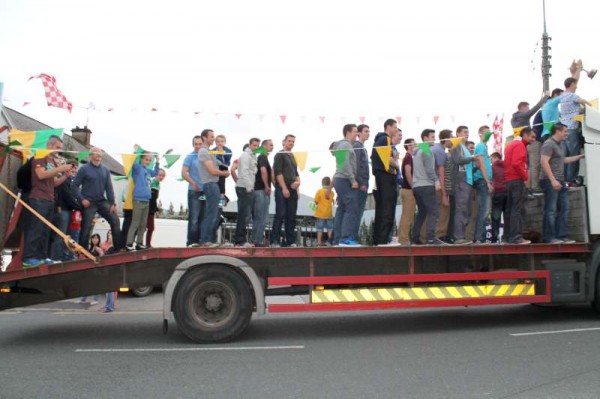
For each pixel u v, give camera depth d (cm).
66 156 866
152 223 936
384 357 552
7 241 723
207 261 636
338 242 802
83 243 770
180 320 624
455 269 745
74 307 1015
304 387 445
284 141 837
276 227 830
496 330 707
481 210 878
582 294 755
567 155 806
